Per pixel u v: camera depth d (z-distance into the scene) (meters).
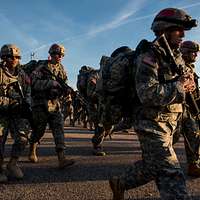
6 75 5.82
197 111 4.25
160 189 3.58
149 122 3.67
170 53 3.57
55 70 6.88
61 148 6.80
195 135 5.94
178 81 3.51
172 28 3.71
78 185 5.64
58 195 5.11
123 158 8.10
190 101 4.20
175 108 3.71
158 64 3.55
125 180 4.01
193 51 5.64
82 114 17.53
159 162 3.60
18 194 5.15
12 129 6.06
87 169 6.84
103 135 8.48
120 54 3.86
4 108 5.83
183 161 7.68
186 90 3.57
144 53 3.58
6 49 5.81
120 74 3.75
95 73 8.77
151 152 3.64
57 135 6.82
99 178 6.09
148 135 3.66
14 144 6.02
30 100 6.04
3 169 6.52
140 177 3.89
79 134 14.01
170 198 3.50
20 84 5.93
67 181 5.89
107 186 5.59
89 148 9.74
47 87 6.74
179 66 3.66
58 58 6.88
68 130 16.19
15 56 5.85
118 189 4.07
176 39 3.74
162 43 3.59
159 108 3.64
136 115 3.76
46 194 5.16
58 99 6.92
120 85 3.78
